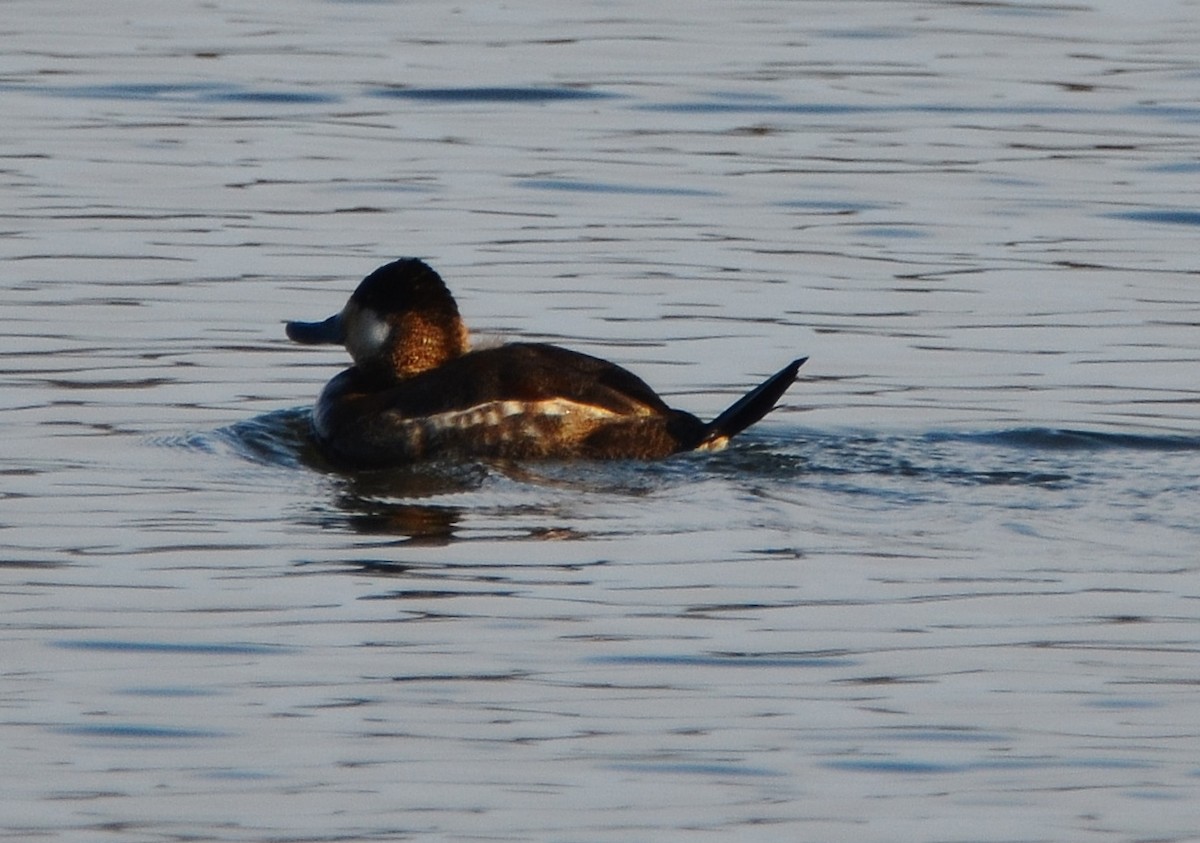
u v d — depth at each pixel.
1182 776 8.87
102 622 10.52
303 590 10.98
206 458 13.32
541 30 26.34
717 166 20.80
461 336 14.10
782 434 13.67
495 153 21.17
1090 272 17.70
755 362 15.53
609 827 8.42
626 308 16.77
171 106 22.69
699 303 16.91
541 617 10.62
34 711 9.47
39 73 23.80
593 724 9.40
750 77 23.98
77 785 8.78
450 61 24.70
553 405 13.05
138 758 9.02
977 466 13.02
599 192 19.94
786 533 11.83
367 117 22.44
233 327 16.28
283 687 9.76
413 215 19.20
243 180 20.19
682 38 25.95
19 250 17.98
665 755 9.06
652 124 22.23
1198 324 16.41
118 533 11.85
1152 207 19.52
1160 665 10.02
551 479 12.76
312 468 13.17
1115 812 8.56
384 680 9.84
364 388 13.92
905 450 13.34
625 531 11.88
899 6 27.92
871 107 22.81
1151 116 22.45
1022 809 8.59
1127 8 27.69
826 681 9.87
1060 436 13.65
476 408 13.09
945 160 20.98
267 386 15.03
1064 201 19.72
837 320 16.48
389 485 12.80
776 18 27.16
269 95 23.17
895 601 10.83
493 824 8.45
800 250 18.31
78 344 15.74
